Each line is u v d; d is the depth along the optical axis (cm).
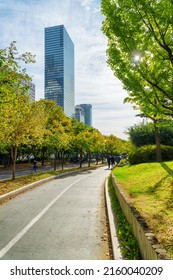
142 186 1111
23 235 616
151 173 1490
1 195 1119
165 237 500
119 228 627
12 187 1389
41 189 1441
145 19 976
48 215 816
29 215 816
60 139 2895
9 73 1109
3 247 538
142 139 3316
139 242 478
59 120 4681
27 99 1844
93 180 1992
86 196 1197
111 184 1590
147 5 908
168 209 699
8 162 4325
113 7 983
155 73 1039
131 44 1012
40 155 5850
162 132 3169
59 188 1487
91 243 564
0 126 1443
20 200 1082
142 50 1019
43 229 666
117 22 991
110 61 1067
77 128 5638
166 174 1337
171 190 951
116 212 810
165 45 980
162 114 1161
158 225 574
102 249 529
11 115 1608
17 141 1828
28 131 1859
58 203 1016
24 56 1101
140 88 1032
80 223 726
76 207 943
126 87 1079
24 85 1171
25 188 1415
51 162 5884
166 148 2488
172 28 938
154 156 2461
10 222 733
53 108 4384
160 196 877
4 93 1109
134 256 446
